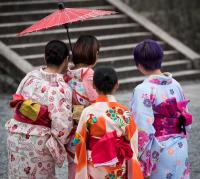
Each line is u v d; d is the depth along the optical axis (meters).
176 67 14.34
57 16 5.43
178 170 4.77
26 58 12.77
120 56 14.09
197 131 9.06
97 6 15.65
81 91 5.07
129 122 4.58
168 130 4.76
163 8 18.02
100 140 4.45
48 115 4.87
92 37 5.21
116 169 4.53
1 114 10.13
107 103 4.58
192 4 18.34
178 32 17.98
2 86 12.27
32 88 4.95
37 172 4.92
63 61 5.08
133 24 15.35
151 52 4.77
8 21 14.09
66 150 5.17
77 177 4.58
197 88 13.07
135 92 4.75
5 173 7.05
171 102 4.73
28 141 4.87
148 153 4.66
